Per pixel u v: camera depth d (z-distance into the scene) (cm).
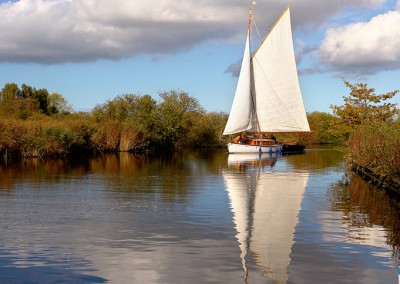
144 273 777
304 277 759
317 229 1080
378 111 2966
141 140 5044
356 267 805
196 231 1063
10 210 1325
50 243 958
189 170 2664
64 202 1467
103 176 2280
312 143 7056
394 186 1596
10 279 749
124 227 1105
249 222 1160
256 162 3419
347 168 2806
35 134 3728
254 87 4903
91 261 838
